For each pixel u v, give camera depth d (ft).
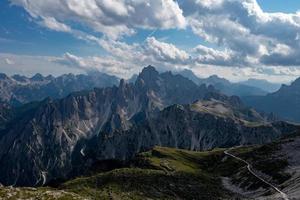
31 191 477.77
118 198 633.20
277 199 532.32
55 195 469.57
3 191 457.27
